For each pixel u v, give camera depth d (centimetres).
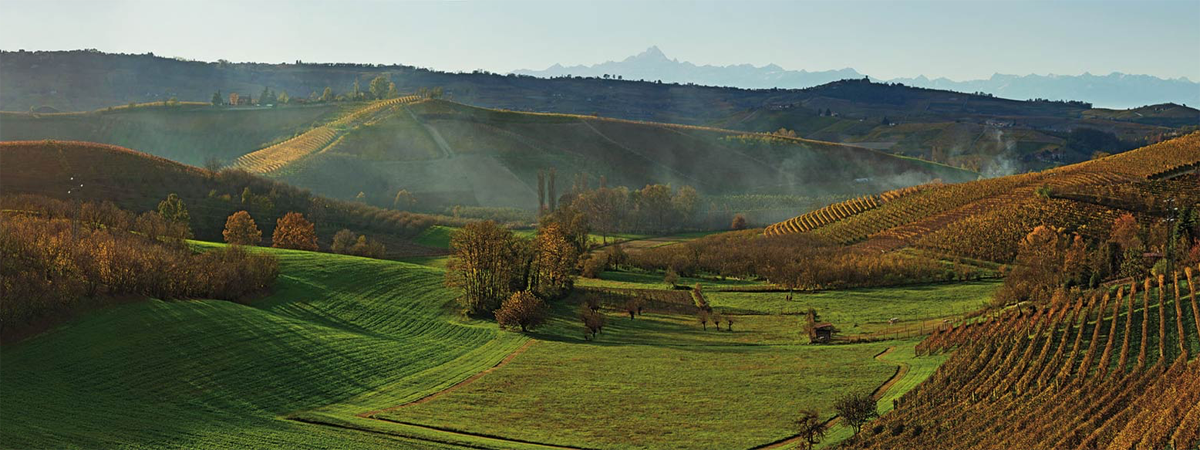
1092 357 7938
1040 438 6178
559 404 7944
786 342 10769
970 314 11400
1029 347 8412
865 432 6788
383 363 9125
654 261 16975
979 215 17688
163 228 13438
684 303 13662
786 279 14762
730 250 17038
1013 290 11412
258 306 10881
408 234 19900
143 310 9212
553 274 13900
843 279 14312
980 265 15025
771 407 7769
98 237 10919
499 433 7094
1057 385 7294
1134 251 11981
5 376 7138
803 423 6656
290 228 16500
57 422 6419
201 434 6581
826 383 8450
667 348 10400
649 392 8331
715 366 9356
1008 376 7662
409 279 13562
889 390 8062
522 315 11188
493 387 8500
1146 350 7875
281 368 8419
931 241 16675
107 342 8219
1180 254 11938
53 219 12781
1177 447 5525
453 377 8850
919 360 9081
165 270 10069
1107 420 6325
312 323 10394
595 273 16138
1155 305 9356
